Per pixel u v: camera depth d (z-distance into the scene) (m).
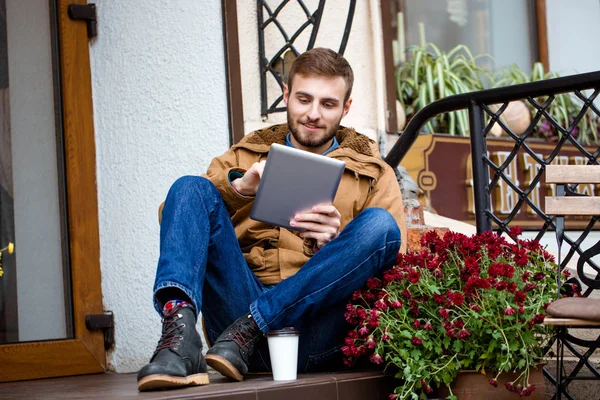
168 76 3.39
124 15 3.52
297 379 2.12
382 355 2.23
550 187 4.89
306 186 2.15
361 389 2.16
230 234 2.25
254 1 3.44
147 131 3.43
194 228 2.12
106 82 3.56
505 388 2.14
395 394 2.12
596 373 2.38
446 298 2.14
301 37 3.63
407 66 4.91
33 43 3.44
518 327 2.08
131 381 2.81
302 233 2.23
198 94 3.30
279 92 3.49
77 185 3.49
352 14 3.28
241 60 3.38
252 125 3.37
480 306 2.13
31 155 3.39
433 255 2.30
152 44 3.44
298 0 3.35
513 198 4.73
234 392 1.89
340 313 2.28
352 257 2.17
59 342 3.29
